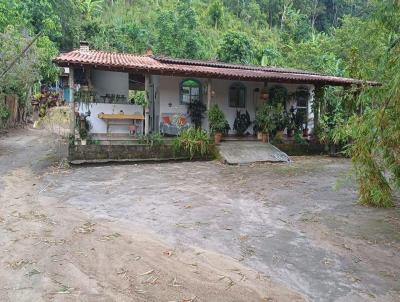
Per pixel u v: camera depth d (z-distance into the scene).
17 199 7.02
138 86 16.48
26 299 3.44
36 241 4.87
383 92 4.74
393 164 5.20
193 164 11.46
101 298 3.47
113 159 11.32
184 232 5.32
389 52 4.51
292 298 3.56
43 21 28.41
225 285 3.79
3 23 20.83
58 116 23.34
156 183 8.58
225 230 5.44
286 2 58.28
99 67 10.95
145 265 4.21
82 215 6.05
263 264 4.30
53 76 27.86
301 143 13.92
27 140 15.74
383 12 4.36
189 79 13.96
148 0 52.44
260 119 13.56
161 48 34.53
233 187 8.33
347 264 4.34
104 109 12.74
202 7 53.94
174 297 3.52
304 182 8.97
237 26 51.88
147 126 12.36
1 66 16.19
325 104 14.38
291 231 5.44
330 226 5.69
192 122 14.03
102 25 37.91
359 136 5.34
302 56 27.00
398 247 4.88
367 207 6.77
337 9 59.53
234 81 14.66
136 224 5.64
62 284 3.73
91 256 4.43
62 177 9.11
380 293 3.69
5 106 17.95
